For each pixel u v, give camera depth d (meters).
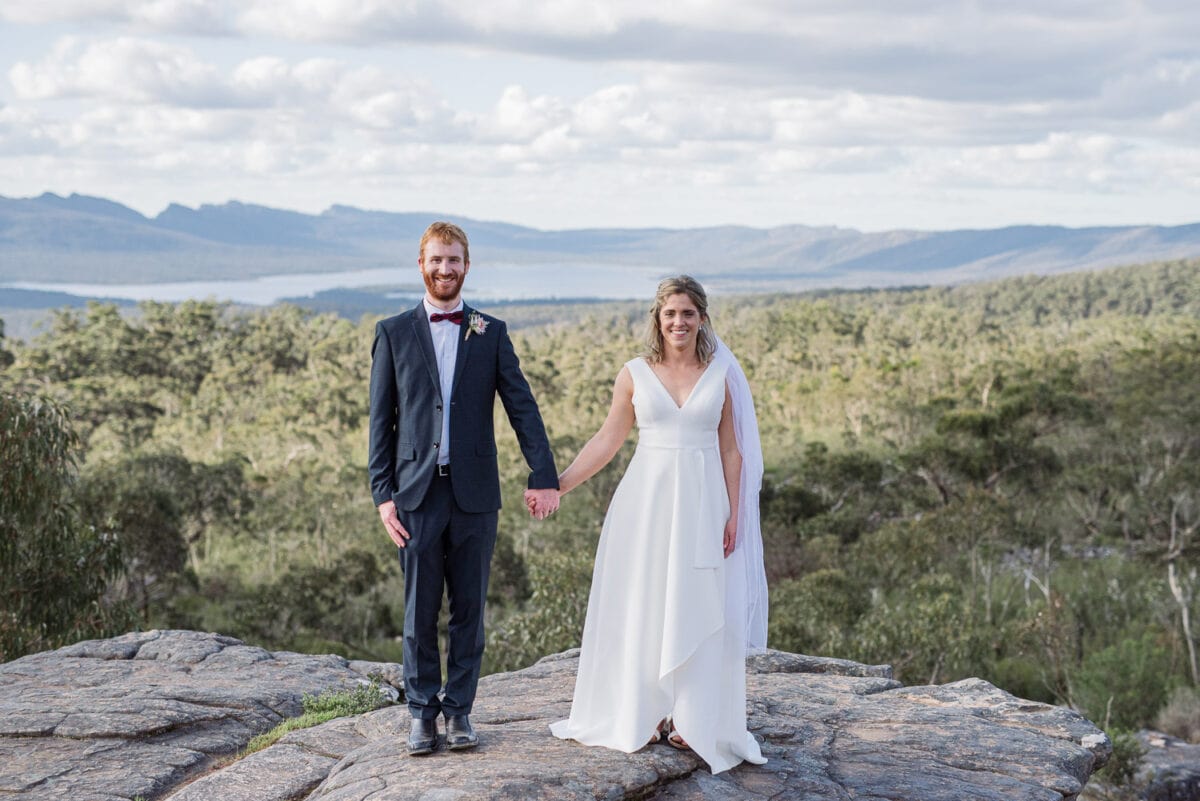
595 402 76.88
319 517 39.22
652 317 3.88
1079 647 25.98
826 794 3.66
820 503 40.31
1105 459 41.59
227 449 61.62
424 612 3.80
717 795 3.60
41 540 13.48
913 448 41.28
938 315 120.44
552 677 5.71
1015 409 39.88
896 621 22.12
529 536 34.31
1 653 13.00
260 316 111.19
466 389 3.72
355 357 96.00
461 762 3.67
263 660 6.65
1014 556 35.78
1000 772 4.00
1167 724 21.17
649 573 3.83
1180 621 27.50
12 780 4.46
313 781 4.07
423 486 3.67
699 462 3.85
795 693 5.03
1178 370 50.38
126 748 4.89
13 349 90.44
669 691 3.81
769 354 105.62
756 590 4.04
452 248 3.71
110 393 76.69
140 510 24.39
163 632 7.24
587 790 3.41
